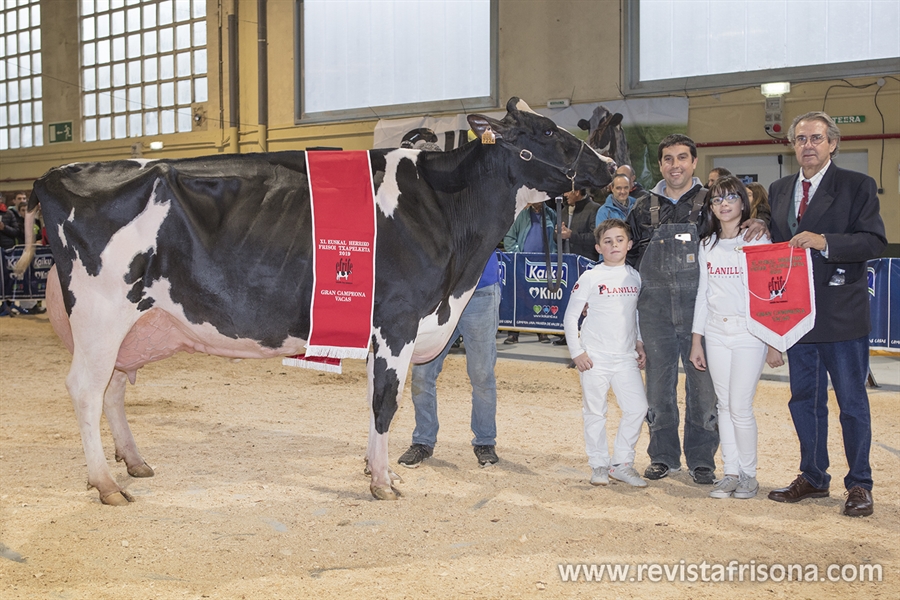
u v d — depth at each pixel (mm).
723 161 13883
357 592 3367
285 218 4547
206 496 4711
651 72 14258
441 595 3342
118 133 20938
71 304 4461
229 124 18766
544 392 8109
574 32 14734
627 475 4984
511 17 15328
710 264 4773
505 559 3754
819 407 4742
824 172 4578
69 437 6180
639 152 14234
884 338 8539
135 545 3904
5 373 9203
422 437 5566
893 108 12398
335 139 17391
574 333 5000
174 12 19594
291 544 3939
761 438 6191
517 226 10883
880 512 4469
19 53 22203
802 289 4422
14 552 3807
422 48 16406
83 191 4434
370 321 4590
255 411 7215
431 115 16297
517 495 4773
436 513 4434
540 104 15148
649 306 5117
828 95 12836
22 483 4953
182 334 4809
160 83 20016
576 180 5020
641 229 5195
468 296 5027
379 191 4684
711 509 4527
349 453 5762
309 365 4828
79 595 3330
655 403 5191
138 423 6676
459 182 4910
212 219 4480
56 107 21625
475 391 5492
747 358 4660
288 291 4539
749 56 13453
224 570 3605
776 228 4738
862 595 3375
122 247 4410
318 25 17500
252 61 18359
